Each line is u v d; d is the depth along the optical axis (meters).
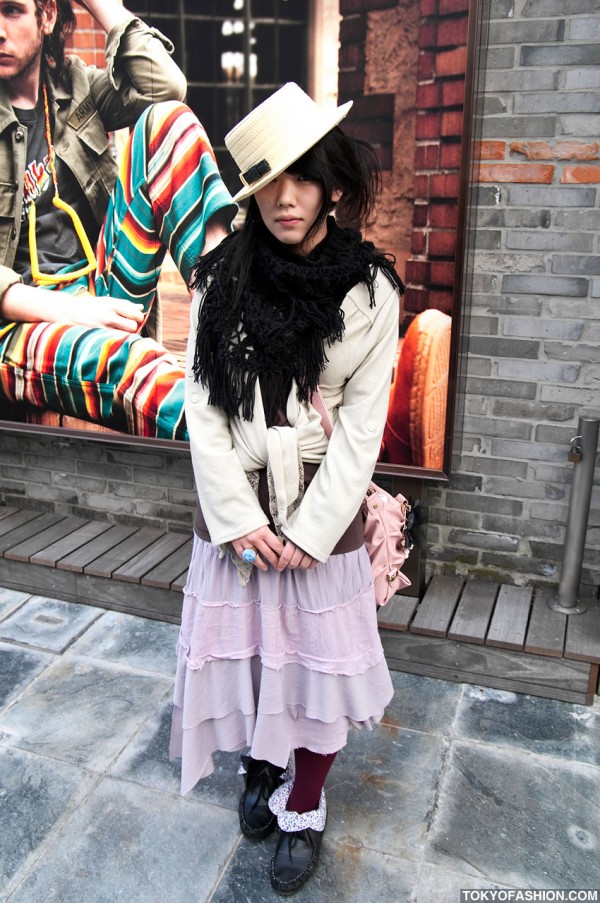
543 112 2.08
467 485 2.47
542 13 2.01
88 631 2.58
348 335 1.36
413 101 2.15
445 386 2.33
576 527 2.25
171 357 2.69
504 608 2.38
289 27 2.27
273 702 1.50
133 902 1.59
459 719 2.14
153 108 2.48
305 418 1.39
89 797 1.87
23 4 2.46
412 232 2.26
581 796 1.86
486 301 2.28
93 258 2.69
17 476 3.13
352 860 1.69
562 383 2.28
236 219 2.50
